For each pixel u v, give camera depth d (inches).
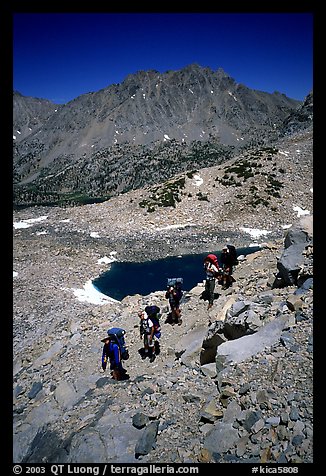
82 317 768.3
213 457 238.2
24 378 529.0
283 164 3105.3
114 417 319.9
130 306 748.6
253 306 399.5
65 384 431.2
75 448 289.0
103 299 1264.8
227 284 631.8
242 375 297.4
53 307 1066.7
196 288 687.1
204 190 2950.3
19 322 951.0
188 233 2353.6
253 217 2549.2
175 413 307.1
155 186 3179.1
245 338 347.6
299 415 234.2
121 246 2103.8
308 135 3971.5
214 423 276.7
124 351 438.9
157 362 470.3
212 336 389.7
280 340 318.3
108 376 456.8
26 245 1994.3
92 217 2709.2
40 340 692.1
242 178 2984.7
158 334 486.6
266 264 671.1
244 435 244.5
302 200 2669.8
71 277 1520.7
